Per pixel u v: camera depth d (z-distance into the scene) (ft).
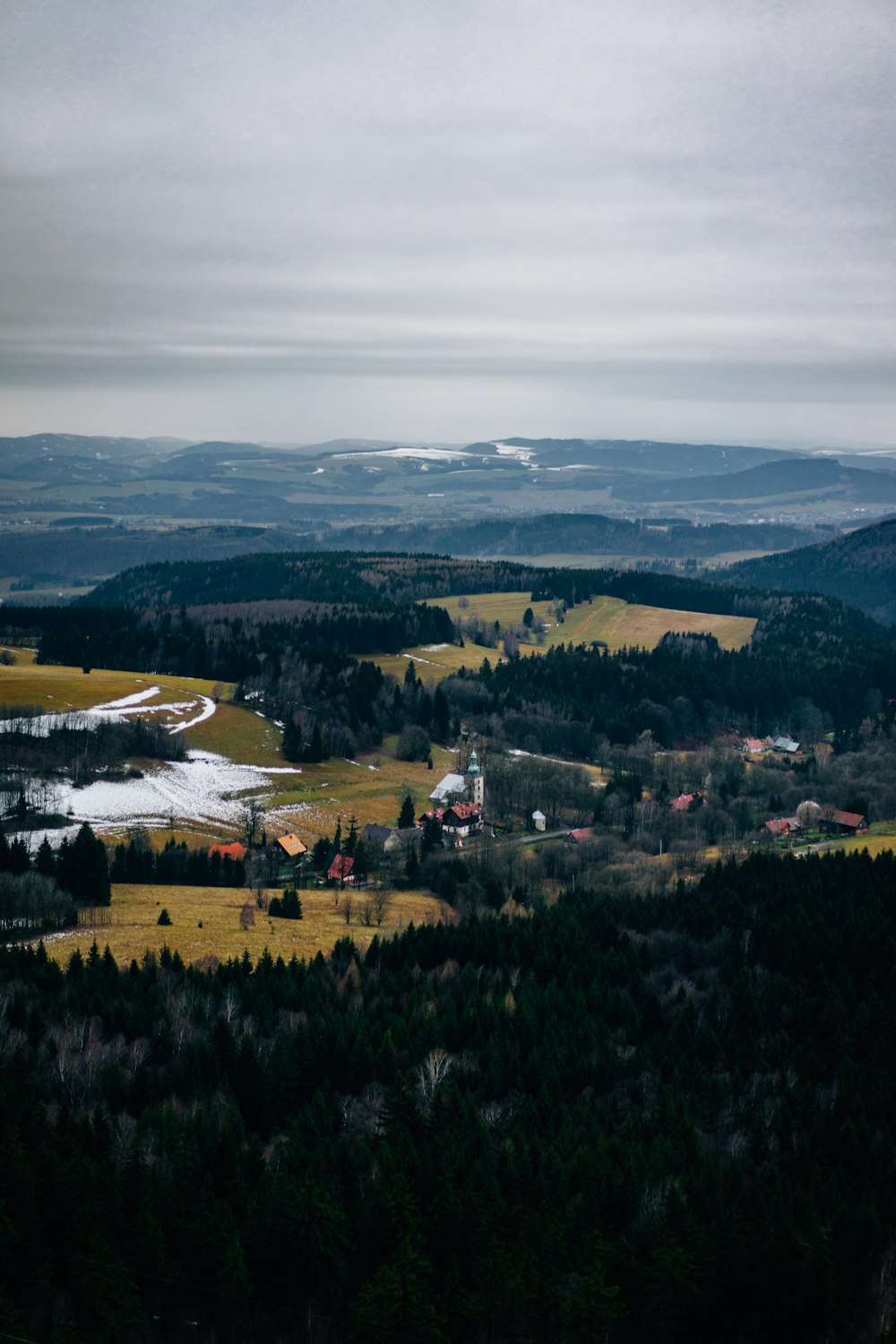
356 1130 372.99
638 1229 321.52
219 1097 373.20
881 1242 317.42
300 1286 303.48
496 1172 337.72
